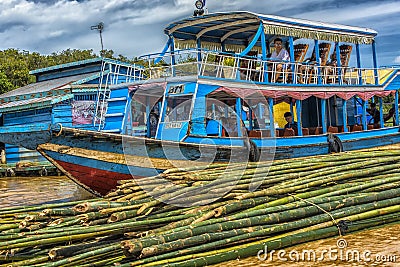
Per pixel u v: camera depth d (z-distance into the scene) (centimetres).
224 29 1678
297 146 1529
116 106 1518
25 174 2142
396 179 992
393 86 1919
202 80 1329
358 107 2083
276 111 1900
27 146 1147
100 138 1146
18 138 1134
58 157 1180
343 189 931
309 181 948
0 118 2458
